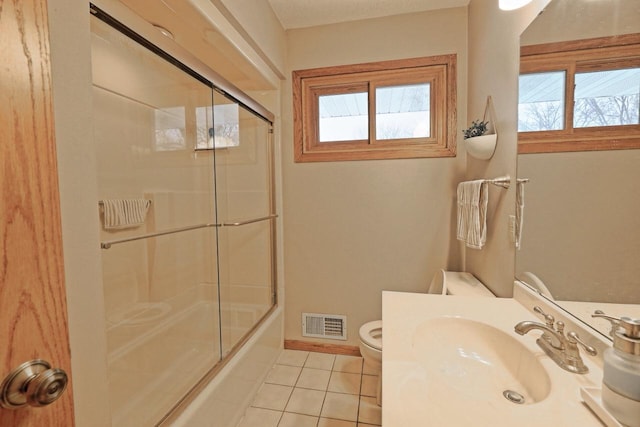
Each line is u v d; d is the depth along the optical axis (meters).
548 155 1.03
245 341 1.81
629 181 0.70
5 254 0.42
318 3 1.88
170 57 1.35
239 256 2.28
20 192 0.43
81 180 0.70
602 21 0.77
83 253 0.71
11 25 0.42
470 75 1.90
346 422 1.59
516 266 1.27
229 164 2.24
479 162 1.73
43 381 0.44
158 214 1.82
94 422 0.74
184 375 1.62
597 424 0.59
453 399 0.67
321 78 2.17
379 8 1.95
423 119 2.10
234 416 1.55
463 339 1.05
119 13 1.10
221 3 1.34
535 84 1.11
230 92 1.73
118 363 1.56
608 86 0.76
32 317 0.45
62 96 0.66
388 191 2.12
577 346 0.81
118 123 1.56
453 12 1.96
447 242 2.05
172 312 1.91
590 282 0.83
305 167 2.23
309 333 2.30
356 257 2.19
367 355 1.63
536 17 1.11
